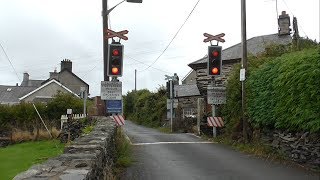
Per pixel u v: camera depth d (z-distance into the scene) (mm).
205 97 26438
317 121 10320
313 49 11688
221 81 27828
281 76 11914
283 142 12656
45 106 35531
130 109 59656
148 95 46812
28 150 22359
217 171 10547
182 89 37094
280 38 27844
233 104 17312
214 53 17062
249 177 9711
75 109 36312
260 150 13789
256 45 27844
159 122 39531
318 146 10617
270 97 13242
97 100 31062
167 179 9477
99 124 14156
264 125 14328
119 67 13883
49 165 5230
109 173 8148
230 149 15242
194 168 11000
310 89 10641
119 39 14023
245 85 15852
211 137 19578
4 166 15469
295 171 10492
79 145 7434
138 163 11797
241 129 16734
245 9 16531
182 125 29859
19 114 34156
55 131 29781
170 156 13305
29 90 55969
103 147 7395
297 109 11070
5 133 32500
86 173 4703
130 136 21516
